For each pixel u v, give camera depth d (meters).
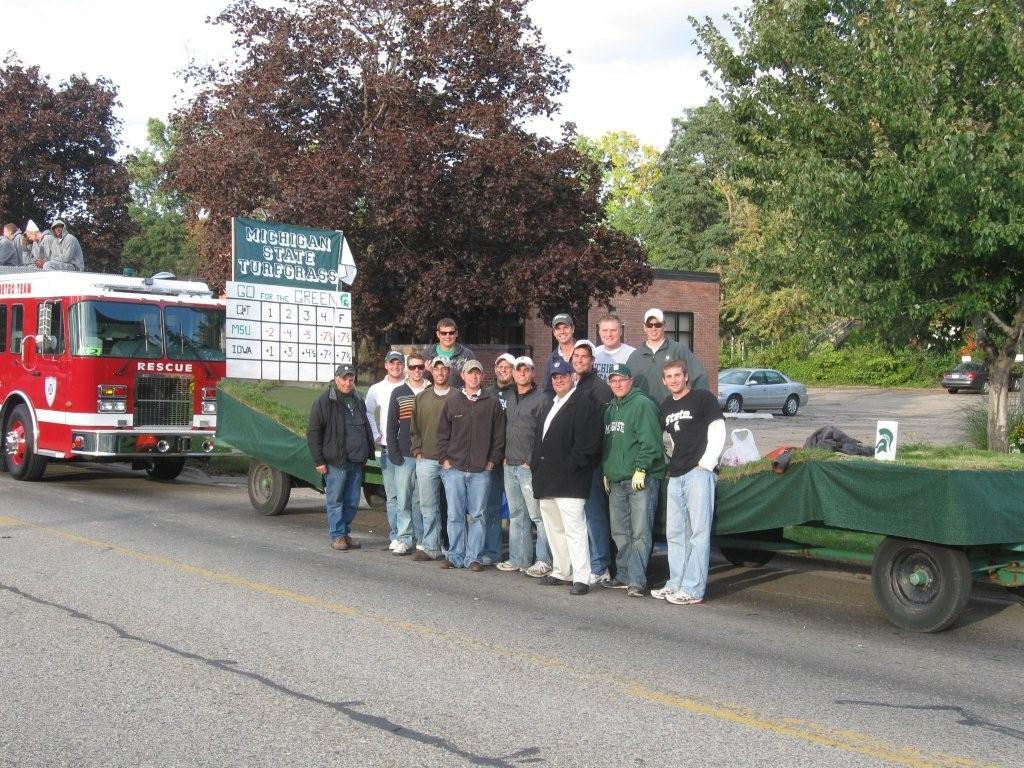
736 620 8.28
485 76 21.28
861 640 7.73
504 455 10.02
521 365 9.79
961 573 7.79
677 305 31.00
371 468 12.41
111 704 5.91
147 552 10.41
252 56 21.16
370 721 5.70
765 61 13.22
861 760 5.24
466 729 5.59
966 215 11.32
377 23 21.03
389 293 21.50
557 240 20.73
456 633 7.64
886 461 8.37
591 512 9.52
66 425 15.05
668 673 6.71
